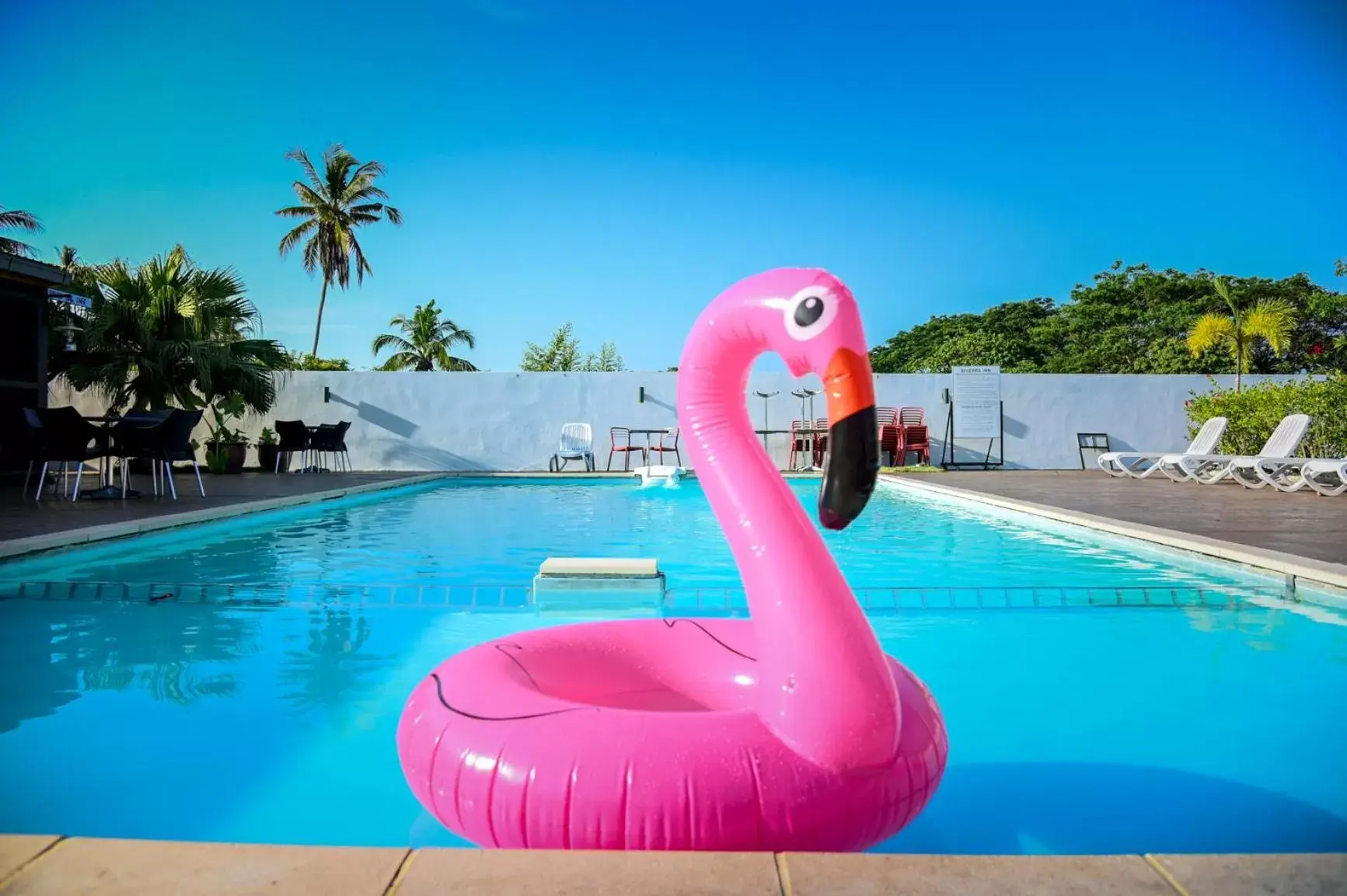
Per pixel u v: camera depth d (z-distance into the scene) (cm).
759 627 157
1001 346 3431
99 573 492
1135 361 3044
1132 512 718
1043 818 202
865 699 147
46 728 254
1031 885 114
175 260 1202
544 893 112
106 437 782
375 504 925
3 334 942
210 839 189
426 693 178
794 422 1449
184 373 1148
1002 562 546
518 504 941
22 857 120
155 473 819
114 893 112
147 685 292
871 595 423
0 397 921
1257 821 200
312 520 775
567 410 1467
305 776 221
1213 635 366
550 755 148
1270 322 1439
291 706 274
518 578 479
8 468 919
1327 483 970
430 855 121
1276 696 286
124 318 1082
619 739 149
